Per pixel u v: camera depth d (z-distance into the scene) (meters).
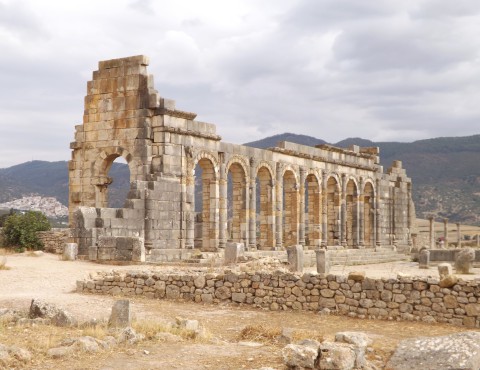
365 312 21.94
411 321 21.27
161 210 42.53
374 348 15.39
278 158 56.72
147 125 44.06
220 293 24.47
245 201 52.06
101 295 25.81
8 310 19.91
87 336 15.56
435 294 21.09
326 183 64.31
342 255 59.38
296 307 23.09
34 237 50.69
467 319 20.42
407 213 83.19
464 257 42.28
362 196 71.81
